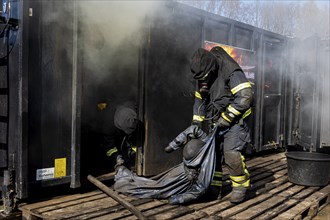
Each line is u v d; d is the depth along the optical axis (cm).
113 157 389
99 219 290
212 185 361
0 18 305
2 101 326
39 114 318
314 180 432
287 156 454
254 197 379
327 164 433
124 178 363
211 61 340
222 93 353
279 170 510
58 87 329
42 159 321
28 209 303
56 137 329
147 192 346
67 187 358
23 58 301
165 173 358
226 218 314
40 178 321
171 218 305
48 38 320
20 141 303
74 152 337
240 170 346
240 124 347
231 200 348
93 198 342
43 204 318
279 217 331
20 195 304
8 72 317
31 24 309
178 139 357
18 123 305
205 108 377
